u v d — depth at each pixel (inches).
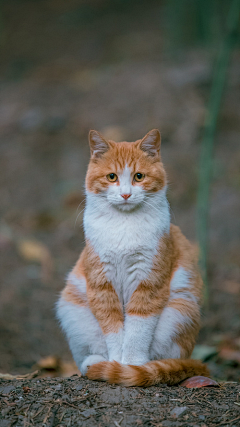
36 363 173.8
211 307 209.8
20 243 259.0
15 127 366.0
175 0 477.1
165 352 122.3
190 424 88.7
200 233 192.2
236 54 401.1
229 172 300.7
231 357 166.7
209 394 103.0
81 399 98.7
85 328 125.2
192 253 134.1
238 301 211.2
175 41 477.1
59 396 100.2
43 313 212.7
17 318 207.9
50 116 365.7
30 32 622.8
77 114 363.3
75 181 305.3
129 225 116.8
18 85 438.9
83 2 722.8
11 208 292.5
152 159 123.7
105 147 123.6
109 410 94.3
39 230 275.4
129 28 594.6
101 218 119.7
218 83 192.2
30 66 510.9
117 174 119.1
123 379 106.2
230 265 235.5
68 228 273.6
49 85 419.8
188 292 124.1
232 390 106.5
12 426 89.1
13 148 345.7
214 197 283.6
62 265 245.8
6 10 702.5
